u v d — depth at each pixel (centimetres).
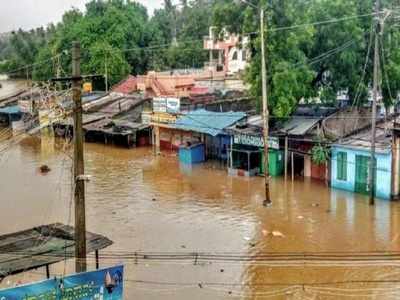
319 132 3641
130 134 5116
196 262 2389
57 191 3697
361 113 3906
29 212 3238
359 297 2066
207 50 8000
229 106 5022
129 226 2922
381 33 3253
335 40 3722
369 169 3266
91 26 7600
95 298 1516
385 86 3762
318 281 2212
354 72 3791
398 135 3177
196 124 4384
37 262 1841
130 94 6144
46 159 4753
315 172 3766
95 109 5831
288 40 3581
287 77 3562
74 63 1533
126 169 4288
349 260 2369
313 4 3744
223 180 3841
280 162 3872
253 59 3738
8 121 6762
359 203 3209
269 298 2081
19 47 11494
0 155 4634
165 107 4806
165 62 8244
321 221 2916
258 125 4016
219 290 2155
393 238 2639
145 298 2092
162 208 3234
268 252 2516
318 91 3897
